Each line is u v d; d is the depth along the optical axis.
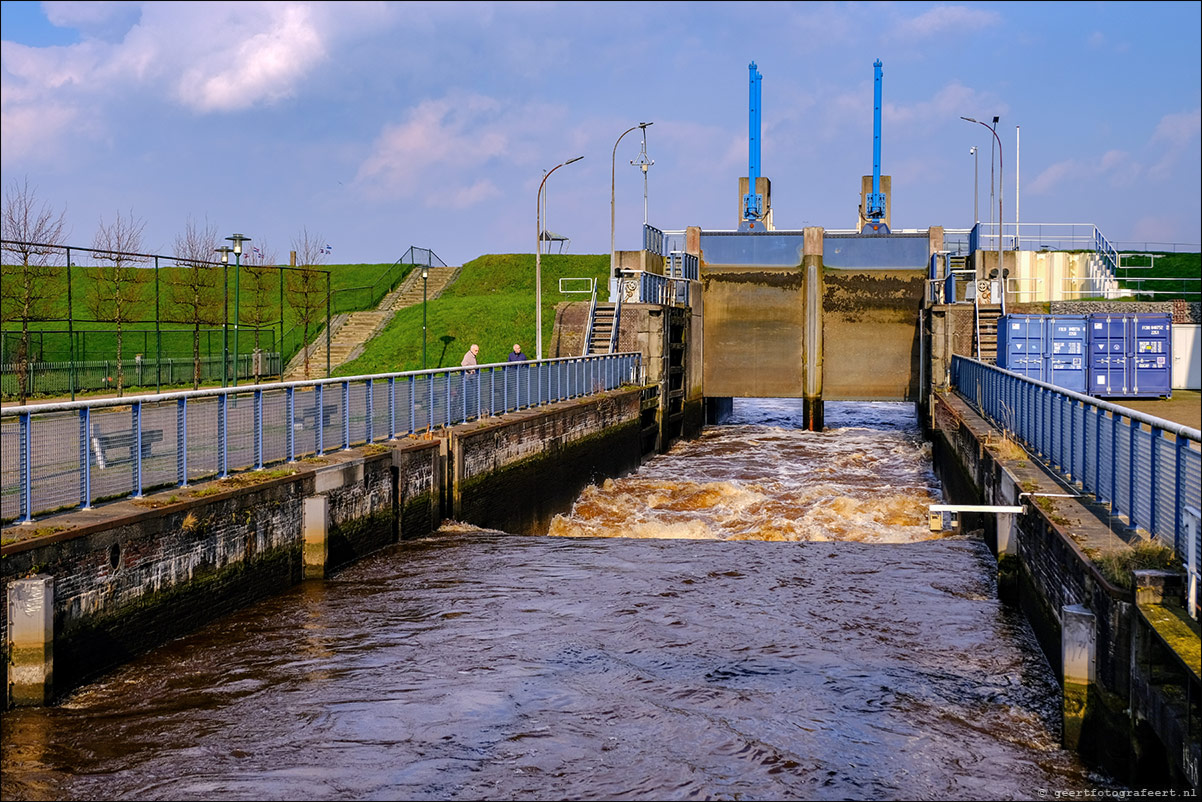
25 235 37.31
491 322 53.47
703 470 38.72
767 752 10.93
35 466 13.10
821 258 49.41
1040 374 36.38
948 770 10.52
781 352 50.28
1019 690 12.93
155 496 15.20
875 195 59.56
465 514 24.42
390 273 76.19
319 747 10.98
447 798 9.80
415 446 22.28
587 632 15.30
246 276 62.53
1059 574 13.15
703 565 19.78
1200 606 9.50
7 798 9.67
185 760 10.61
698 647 14.61
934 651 14.49
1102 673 10.59
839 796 9.91
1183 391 40.22
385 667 13.62
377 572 18.97
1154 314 35.94
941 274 46.91
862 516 29.02
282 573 17.47
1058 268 54.50
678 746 11.08
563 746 11.05
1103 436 14.95
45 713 11.77
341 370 50.44
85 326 56.00
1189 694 8.45
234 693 12.59
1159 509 11.49
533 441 28.78
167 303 59.16
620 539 22.45
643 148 49.25
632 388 39.59
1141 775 9.81
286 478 17.44
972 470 24.94
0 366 31.73
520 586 18.02
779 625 15.73
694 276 49.81
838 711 12.16
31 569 11.91
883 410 67.00
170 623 14.49
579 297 65.44
